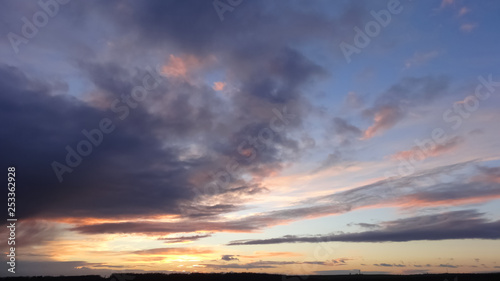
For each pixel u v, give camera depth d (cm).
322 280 6544
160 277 5775
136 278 5647
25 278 5075
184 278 5788
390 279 6347
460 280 6038
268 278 6231
